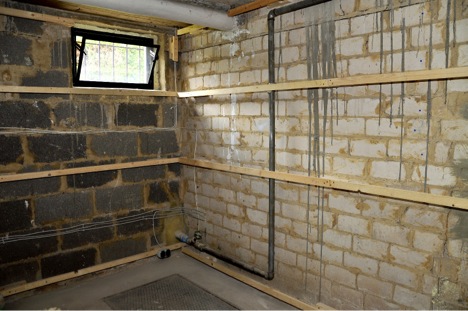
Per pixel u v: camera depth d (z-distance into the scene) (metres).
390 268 2.31
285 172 2.86
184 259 3.76
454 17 1.94
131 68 3.62
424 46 2.06
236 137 3.27
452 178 2.01
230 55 3.24
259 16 2.93
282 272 2.97
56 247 3.14
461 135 1.97
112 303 2.88
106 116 3.35
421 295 2.18
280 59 2.81
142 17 3.29
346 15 2.38
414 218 2.18
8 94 2.82
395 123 2.21
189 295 3.01
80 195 3.25
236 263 3.29
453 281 2.05
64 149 3.13
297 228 2.83
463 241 2.00
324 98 2.56
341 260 2.57
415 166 2.15
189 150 3.82
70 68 3.12
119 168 3.44
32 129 2.95
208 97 3.52
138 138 3.58
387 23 2.20
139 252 3.68
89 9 3.03
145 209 3.69
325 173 2.61
